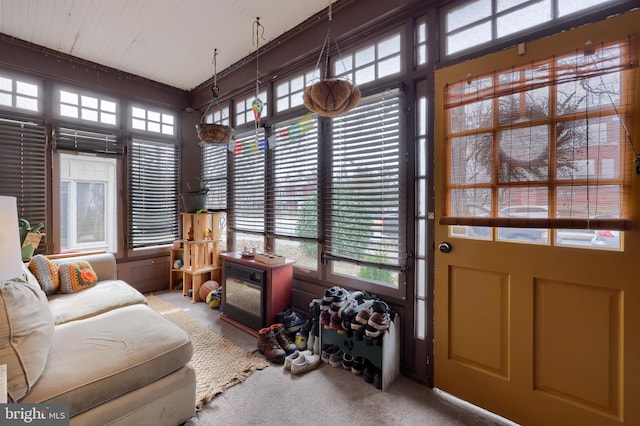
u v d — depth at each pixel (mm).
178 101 4137
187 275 3695
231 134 2865
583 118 1396
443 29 1909
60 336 1595
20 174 2998
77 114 3365
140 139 3828
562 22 1487
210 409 1679
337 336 2113
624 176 1306
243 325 2740
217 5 2396
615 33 1322
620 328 1326
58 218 3225
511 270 1613
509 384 1621
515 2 1653
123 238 3713
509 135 1599
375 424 1590
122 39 2898
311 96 1706
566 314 1460
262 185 3223
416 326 2047
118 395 1329
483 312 1715
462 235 1812
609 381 1354
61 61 3193
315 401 1761
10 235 1103
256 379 1969
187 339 1615
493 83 1650
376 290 2246
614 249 1343
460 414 1685
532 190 1532
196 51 3135
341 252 2467
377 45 2260
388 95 2125
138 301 2398
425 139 1987
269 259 2604
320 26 2557
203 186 3699
